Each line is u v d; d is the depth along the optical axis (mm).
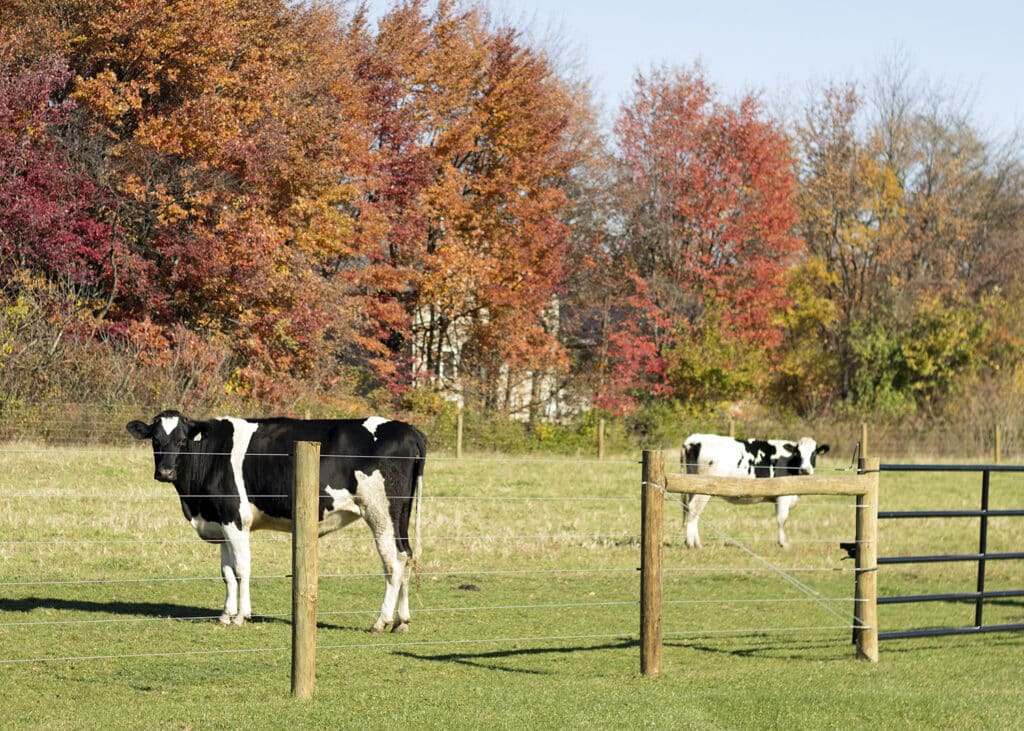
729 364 40906
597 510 20969
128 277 31531
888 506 23453
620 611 12180
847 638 10898
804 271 51438
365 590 12844
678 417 38312
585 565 15078
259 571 13867
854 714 7594
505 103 42281
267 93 33406
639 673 8977
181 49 32344
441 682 8602
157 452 11078
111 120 31328
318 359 35781
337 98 39031
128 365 28250
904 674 9164
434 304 41156
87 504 18094
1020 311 48531
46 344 27531
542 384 46531
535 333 42906
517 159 42594
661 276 43500
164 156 31656
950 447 39031
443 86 42219
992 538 18766
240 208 32938
